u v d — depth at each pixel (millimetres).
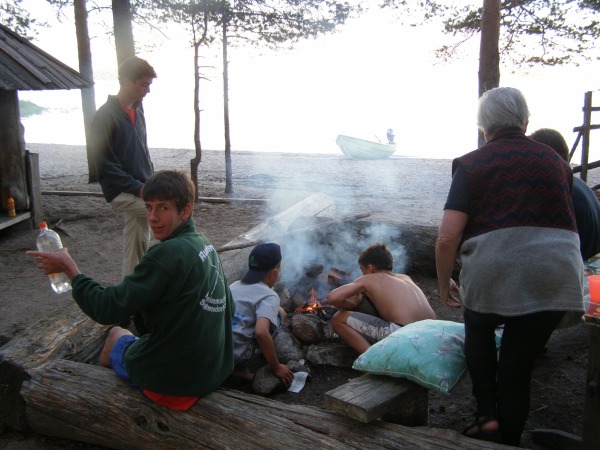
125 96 4070
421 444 2201
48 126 34906
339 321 3582
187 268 2395
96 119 3969
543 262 2160
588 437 2482
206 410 2514
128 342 2879
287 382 3410
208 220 7961
